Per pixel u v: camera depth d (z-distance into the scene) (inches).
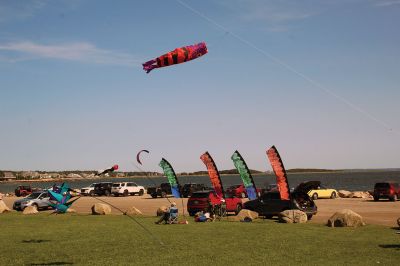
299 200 1124.5
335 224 903.1
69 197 682.8
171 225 956.0
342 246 644.1
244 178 1245.1
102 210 1294.3
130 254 595.5
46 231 865.5
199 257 566.3
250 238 733.3
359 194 2087.8
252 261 535.5
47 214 1342.3
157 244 679.7
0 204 1480.1
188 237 753.0
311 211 1113.4
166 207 1235.2
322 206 1551.4
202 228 887.1
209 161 1232.2
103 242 707.4
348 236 752.3
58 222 1059.9
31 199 1657.2
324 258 551.5
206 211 1155.3
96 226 952.3
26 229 905.5
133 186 2701.8
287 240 706.8
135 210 1270.9
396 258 549.0
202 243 683.4
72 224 1005.2
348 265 505.0
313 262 525.0
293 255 573.6
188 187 2283.5
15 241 728.3
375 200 1823.3
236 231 831.7
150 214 1334.9
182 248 638.5
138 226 943.0
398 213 1250.6
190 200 1258.0
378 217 1141.7
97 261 548.7
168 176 1249.4
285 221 989.8
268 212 1147.9
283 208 1127.6
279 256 567.2
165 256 576.4
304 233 794.8
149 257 571.2
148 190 2484.0
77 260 557.3
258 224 961.5
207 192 1259.8
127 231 852.0
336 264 511.2
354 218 893.2
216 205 1133.1
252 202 1179.3
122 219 1128.8
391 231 820.6
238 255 576.7
